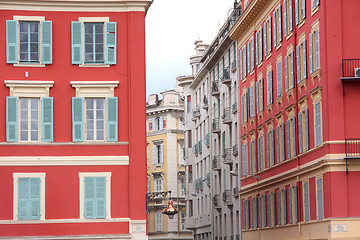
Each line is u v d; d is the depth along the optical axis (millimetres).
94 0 46812
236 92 76188
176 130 125938
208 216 90188
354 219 46562
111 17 47031
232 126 77750
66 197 45594
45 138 45719
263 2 63719
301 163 53781
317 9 49562
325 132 47938
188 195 102125
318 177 49594
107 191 45844
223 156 80000
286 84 57750
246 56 71625
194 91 100375
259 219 66312
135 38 46906
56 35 46625
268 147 63188
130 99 46438
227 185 80125
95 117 46344
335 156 47125
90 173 45875
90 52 46750
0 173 45406
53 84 46156
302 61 53781
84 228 45500
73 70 46438
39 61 46281
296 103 54938
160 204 125250
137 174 46031
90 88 46375
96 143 46000
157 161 127125
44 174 45594
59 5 46688
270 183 62125
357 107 47500
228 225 79312
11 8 46406
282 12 59250
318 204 49594
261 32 65875
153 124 128500
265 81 64688
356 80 47500
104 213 45656
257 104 67250
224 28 82625
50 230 45312
